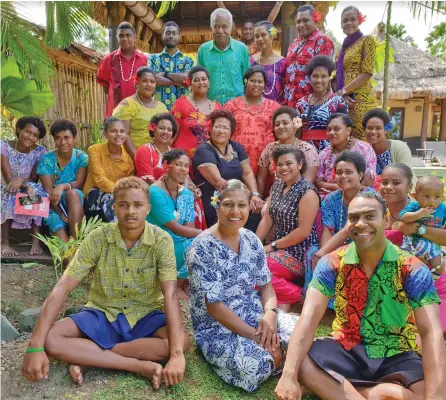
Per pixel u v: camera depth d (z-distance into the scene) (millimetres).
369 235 2205
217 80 5105
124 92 5559
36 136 4375
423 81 15961
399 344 2334
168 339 2609
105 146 4293
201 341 2689
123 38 5473
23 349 2826
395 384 2215
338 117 3961
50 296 2584
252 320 2701
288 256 3504
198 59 5234
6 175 4234
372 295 2326
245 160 4301
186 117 4633
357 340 2410
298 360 2246
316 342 2447
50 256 4098
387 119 4203
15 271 3848
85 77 8359
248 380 2471
